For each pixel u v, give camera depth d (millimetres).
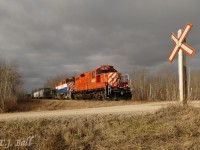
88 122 9914
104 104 29375
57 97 58969
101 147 7688
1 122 9820
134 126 9148
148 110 11180
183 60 10719
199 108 9859
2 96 38281
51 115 11047
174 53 10719
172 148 7090
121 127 9148
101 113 10891
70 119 10117
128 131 8781
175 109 10250
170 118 9508
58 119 10078
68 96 48594
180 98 10867
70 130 9031
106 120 9930
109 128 9273
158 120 9500
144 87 51656
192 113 9438
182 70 10711
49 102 44656
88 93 38250
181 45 10281
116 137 8375
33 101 57250
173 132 8180
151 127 8859
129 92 31922
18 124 9414
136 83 52125
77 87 42594
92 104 31188
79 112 12156
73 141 8250
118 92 31344
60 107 35781
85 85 38594
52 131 8641
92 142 8250
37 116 10945
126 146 7512
